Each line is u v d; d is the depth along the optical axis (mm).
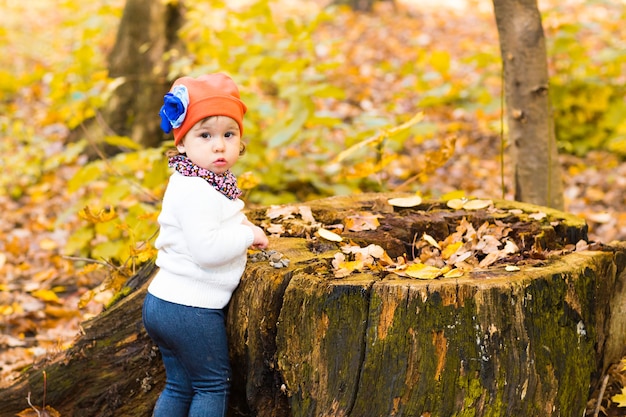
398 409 2301
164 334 2463
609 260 2725
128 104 6523
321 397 2375
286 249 2723
